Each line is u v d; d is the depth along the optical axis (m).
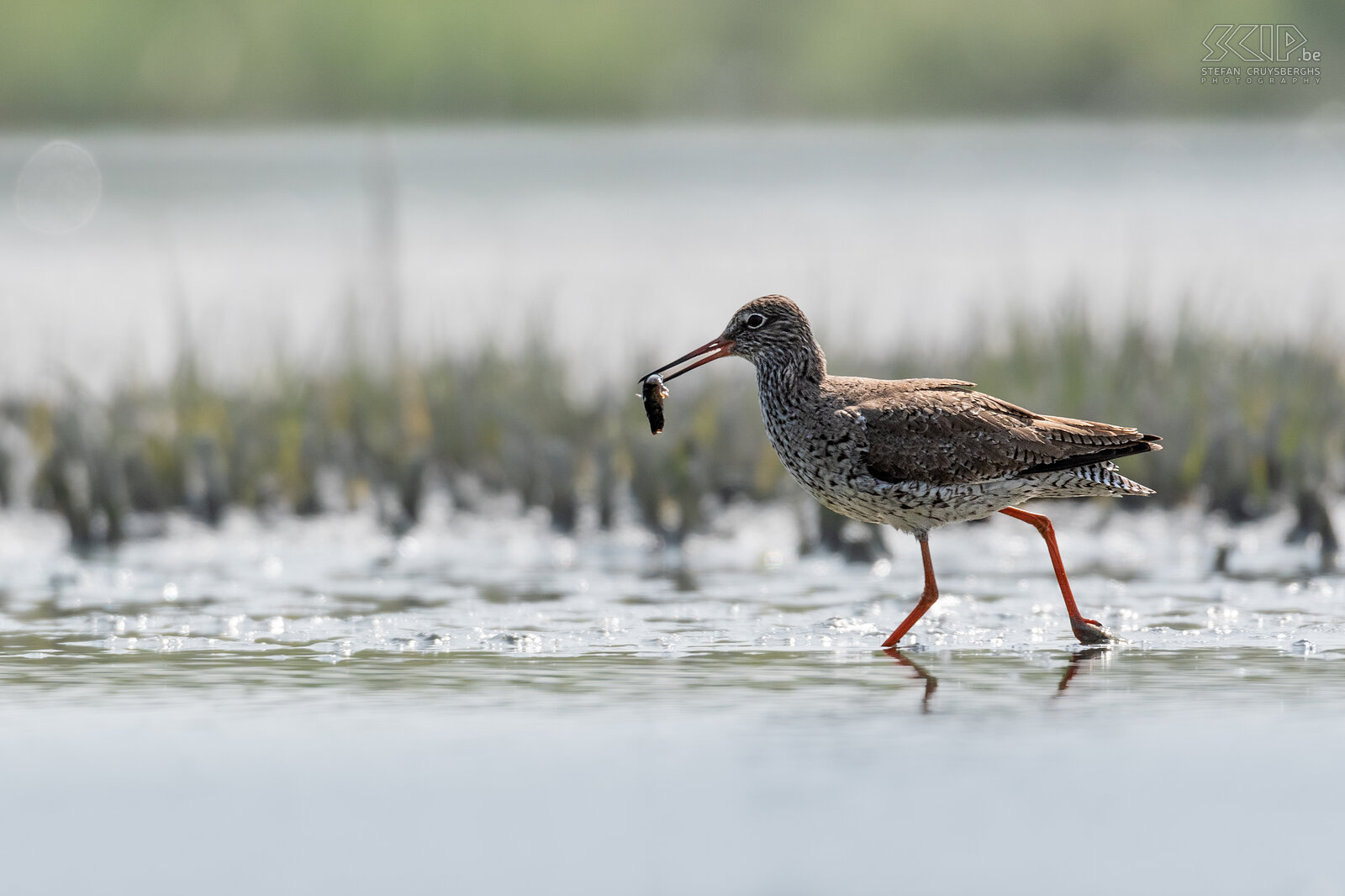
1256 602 13.27
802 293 30.12
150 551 16.58
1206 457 17.33
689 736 9.30
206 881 7.38
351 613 13.16
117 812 8.21
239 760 8.98
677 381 20.86
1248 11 44.50
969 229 38.72
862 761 8.83
